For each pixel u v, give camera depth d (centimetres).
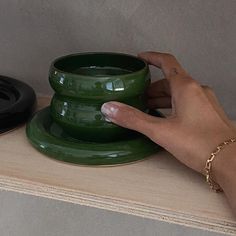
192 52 71
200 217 49
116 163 57
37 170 56
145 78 59
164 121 55
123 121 56
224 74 71
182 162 55
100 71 65
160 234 80
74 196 52
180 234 79
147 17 71
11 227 88
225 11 68
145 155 58
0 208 87
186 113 55
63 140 58
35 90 79
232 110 73
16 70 79
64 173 55
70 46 75
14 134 64
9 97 71
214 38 69
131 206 51
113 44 73
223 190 50
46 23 75
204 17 69
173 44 71
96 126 58
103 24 73
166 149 55
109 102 57
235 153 50
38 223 86
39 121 63
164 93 67
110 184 53
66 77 57
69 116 58
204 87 60
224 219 48
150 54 65
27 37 77
